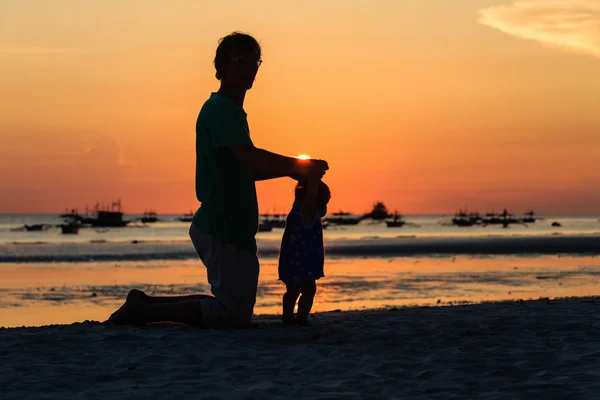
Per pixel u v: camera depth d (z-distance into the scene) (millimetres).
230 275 6168
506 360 4898
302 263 6535
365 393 4004
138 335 5770
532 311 7883
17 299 21656
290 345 5484
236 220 6137
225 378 4371
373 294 22484
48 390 4098
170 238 107875
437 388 4121
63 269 37094
